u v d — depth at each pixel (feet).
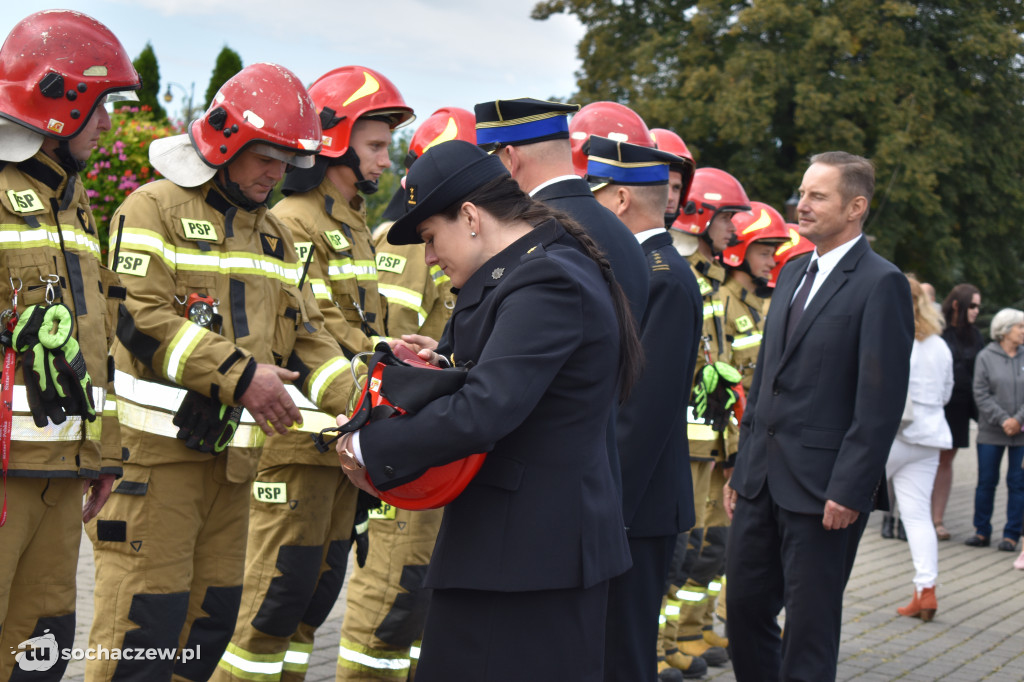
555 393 8.76
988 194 79.51
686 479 13.47
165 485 11.88
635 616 12.75
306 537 13.98
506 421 8.25
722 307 20.77
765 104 71.51
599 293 8.93
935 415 24.08
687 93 73.56
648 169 13.74
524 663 8.70
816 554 14.12
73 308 10.55
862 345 13.94
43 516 10.53
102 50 10.67
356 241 15.08
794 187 74.54
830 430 14.17
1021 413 32.45
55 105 10.31
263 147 12.09
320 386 13.11
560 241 9.14
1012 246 83.76
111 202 31.24
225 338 11.79
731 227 21.50
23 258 10.18
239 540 12.81
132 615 11.66
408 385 8.58
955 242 77.41
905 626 22.95
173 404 11.92
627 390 9.48
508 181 9.21
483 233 9.04
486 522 8.79
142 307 11.43
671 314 12.70
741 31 73.97
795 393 14.48
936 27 77.66
